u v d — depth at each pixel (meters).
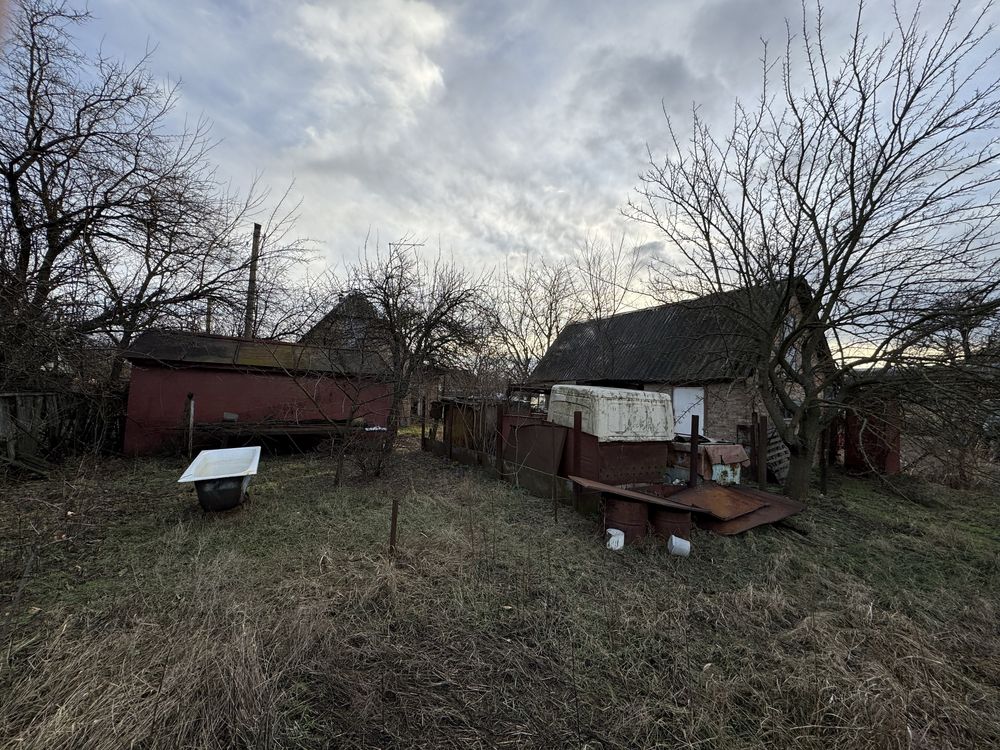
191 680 1.96
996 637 2.91
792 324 7.25
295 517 4.51
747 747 1.89
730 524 4.67
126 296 7.71
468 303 11.50
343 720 1.93
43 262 6.75
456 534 4.14
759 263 6.45
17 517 4.36
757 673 2.37
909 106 5.12
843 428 8.63
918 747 1.86
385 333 10.37
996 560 4.19
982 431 5.00
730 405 10.24
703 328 10.05
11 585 3.00
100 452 7.34
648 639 2.66
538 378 16.97
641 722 2.00
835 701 2.11
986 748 1.93
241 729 1.79
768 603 3.14
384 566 3.33
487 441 7.41
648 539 4.15
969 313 4.84
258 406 8.73
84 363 6.49
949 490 7.04
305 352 9.09
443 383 12.77
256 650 2.19
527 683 2.25
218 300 8.39
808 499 6.40
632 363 13.44
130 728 1.72
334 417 9.46
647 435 5.32
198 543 3.76
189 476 4.25
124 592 2.90
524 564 3.63
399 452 9.48
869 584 3.69
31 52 6.72
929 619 3.09
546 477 5.63
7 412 5.77
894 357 5.29
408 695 2.11
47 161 7.00
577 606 3.01
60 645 2.27
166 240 7.76
